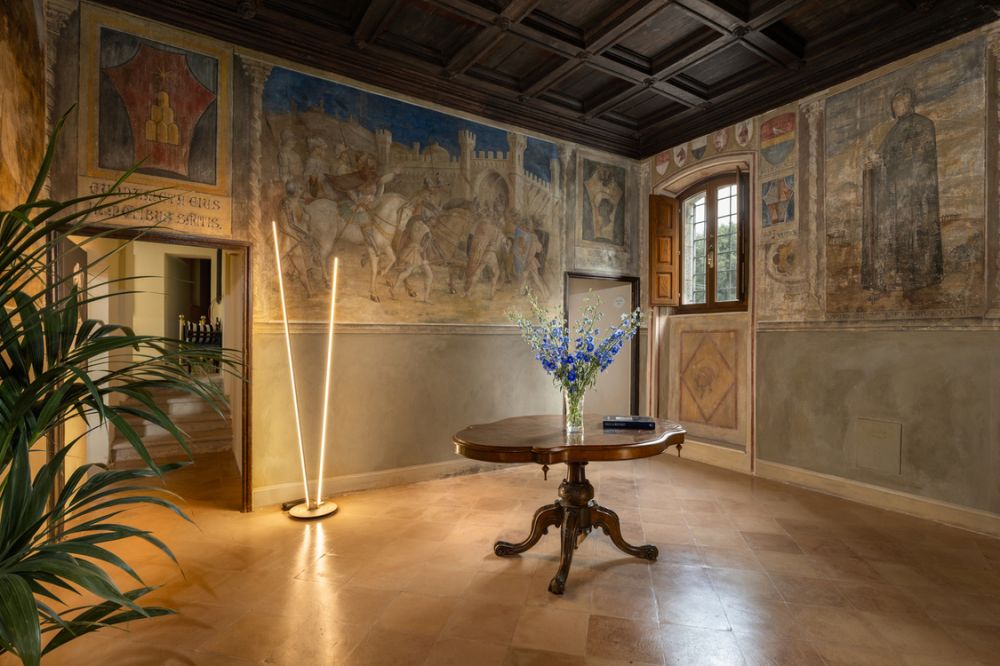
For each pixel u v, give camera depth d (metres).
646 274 6.88
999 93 3.91
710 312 6.46
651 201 6.76
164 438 6.32
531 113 5.99
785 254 5.38
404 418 5.25
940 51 4.23
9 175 2.89
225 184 4.38
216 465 5.76
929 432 4.27
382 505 4.54
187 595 2.92
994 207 3.94
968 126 4.07
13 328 1.59
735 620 2.68
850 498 4.75
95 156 3.89
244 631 2.57
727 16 4.30
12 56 2.94
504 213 5.89
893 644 2.49
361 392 5.02
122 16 3.98
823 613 2.76
